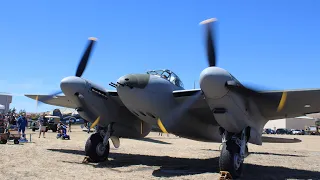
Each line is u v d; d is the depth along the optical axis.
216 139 10.79
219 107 7.24
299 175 8.57
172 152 14.91
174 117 9.23
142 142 21.72
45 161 9.52
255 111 8.23
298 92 7.39
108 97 10.05
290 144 26.48
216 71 6.76
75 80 9.29
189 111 9.40
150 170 8.67
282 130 70.06
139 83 8.27
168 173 8.20
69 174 7.52
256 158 13.27
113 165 9.42
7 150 11.91
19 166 8.38
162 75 9.59
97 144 9.95
